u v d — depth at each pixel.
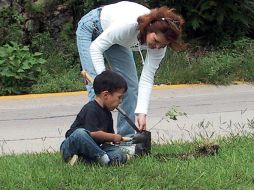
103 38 5.51
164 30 5.11
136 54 11.55
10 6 12.84
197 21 13.20
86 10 12.27
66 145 5.45
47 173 5.15
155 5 13.29
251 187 4.95
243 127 7.67
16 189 4.86
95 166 5.37
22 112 9.55
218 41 13.55
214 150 5.91
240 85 11.70
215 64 12.00
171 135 7.55
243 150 6.07
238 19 13.41
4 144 7.32
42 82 11.30
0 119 9.05
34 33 12.90
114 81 5.36
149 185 4.89
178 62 12.16
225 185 4.94
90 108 5.38
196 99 10.43
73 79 11.52
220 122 8.45
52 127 8.41
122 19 5.45
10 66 10.95
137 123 5.79
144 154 5.68
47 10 13.03
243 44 13.01
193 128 7.98
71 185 4.88
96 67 5.51
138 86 5.86
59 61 12.13
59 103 10.23
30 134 7.95
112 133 5.55
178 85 11.51
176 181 5.00
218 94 10.90
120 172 5.18
